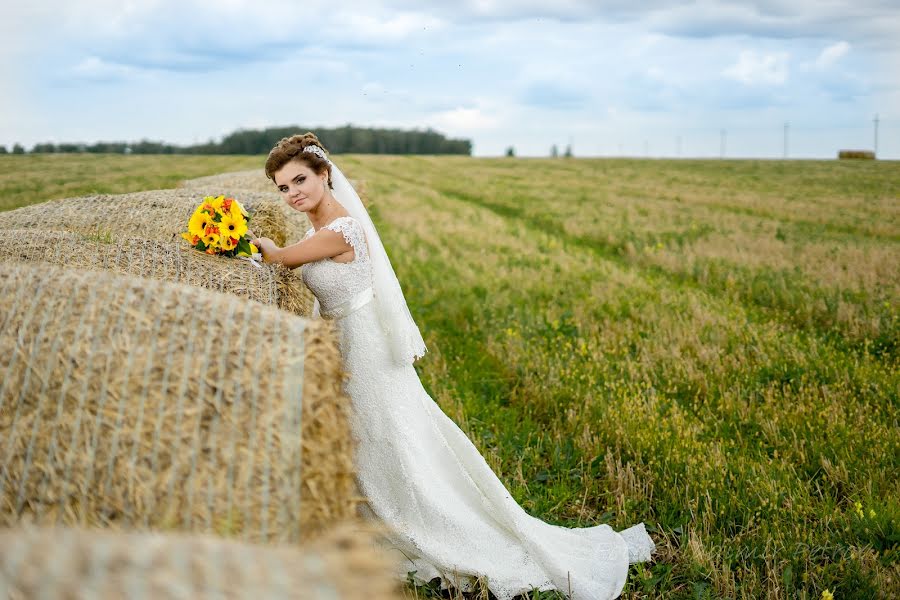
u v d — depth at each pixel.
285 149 3.42
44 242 3.58
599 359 6.45
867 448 4.58
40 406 2.13
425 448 3.53
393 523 3.45
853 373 5.91
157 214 4.90
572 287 9.72
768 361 6.22
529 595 3.45
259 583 1.58
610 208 20.56
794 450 4.69
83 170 20.64
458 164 42.12
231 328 2.27
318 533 2.26
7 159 25.72
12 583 1.49
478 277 10.46
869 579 3.33
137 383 2.15
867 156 49.88
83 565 1.52
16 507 2.11
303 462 2.23
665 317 7.67
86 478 2.09
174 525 2.07
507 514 3.51
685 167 40.31
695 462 4.42
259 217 5.63
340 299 3.42
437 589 3.46
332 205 3.58
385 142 80.19
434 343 7.12
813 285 9.34
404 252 12.81
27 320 2.24
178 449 2.11
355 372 3.44
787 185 28.08
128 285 2.34
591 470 4.56
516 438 4.97
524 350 6.76
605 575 3.52
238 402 2.17
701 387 5.82
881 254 11.41
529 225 17.69
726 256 11.95
